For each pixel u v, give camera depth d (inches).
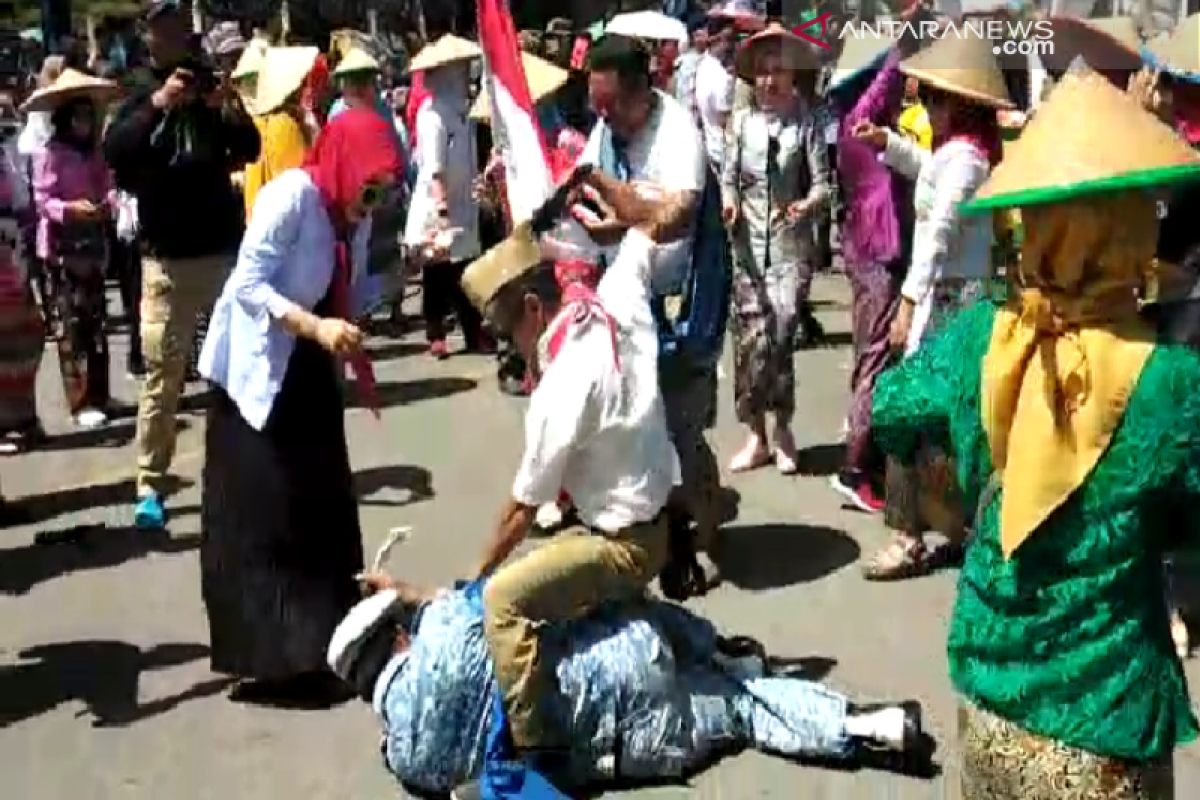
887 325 233.0
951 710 170.6
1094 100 91.4
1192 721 98.0
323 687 183.3
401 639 161.6
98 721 177.2
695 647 165.0
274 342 169.5
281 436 172.6
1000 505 96.2
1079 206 89.7
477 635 154.2
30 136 313.6
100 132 314.8
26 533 250.8
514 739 148.6
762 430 264.1
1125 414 89.5
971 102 195.2
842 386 321.4
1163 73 200.1
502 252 151.7
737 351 259.0
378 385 354.0
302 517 173.9
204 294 240.4
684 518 173.5
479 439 298.2
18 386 301.7
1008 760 97.9
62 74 306.8
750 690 163.3
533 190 211.6
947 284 199.3
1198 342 169.8
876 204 227.8
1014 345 94.3
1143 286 92.4
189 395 348.2
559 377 144.1
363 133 170.6
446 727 153.0
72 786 161.2
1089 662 93.4
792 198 248.1
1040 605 94.6
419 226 352.8
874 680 178.9
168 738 172.4
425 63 346.6
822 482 256.8
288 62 234.8
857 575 213.3
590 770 155.7
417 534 240.2
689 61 358.0
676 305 191.8
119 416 330.6
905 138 216.7
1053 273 91.9
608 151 188.2
